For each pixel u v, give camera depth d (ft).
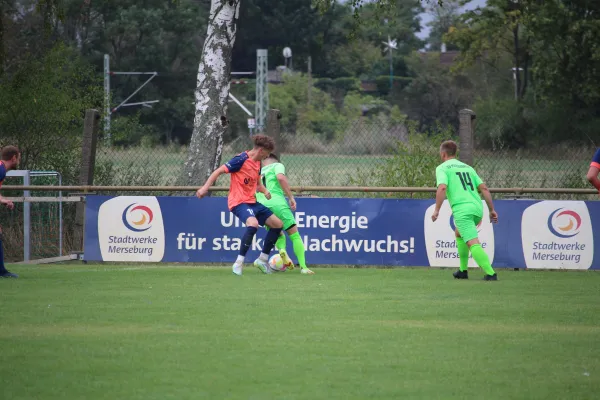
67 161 187.83
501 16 598.75
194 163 186.80
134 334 81.46
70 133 191.31
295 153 227.40
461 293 114.42
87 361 69.51
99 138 200.34
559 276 139.13
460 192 131.64
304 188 154.71
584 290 119.03
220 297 107.65
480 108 616.39
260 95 572.92
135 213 155.53
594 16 557.74
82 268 147.33
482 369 67.56
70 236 174.09
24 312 94.48
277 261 141.18
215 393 59.67
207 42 189.57
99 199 156.25
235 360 70.28
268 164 140.77
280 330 84.07
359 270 147.84
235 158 132.57
